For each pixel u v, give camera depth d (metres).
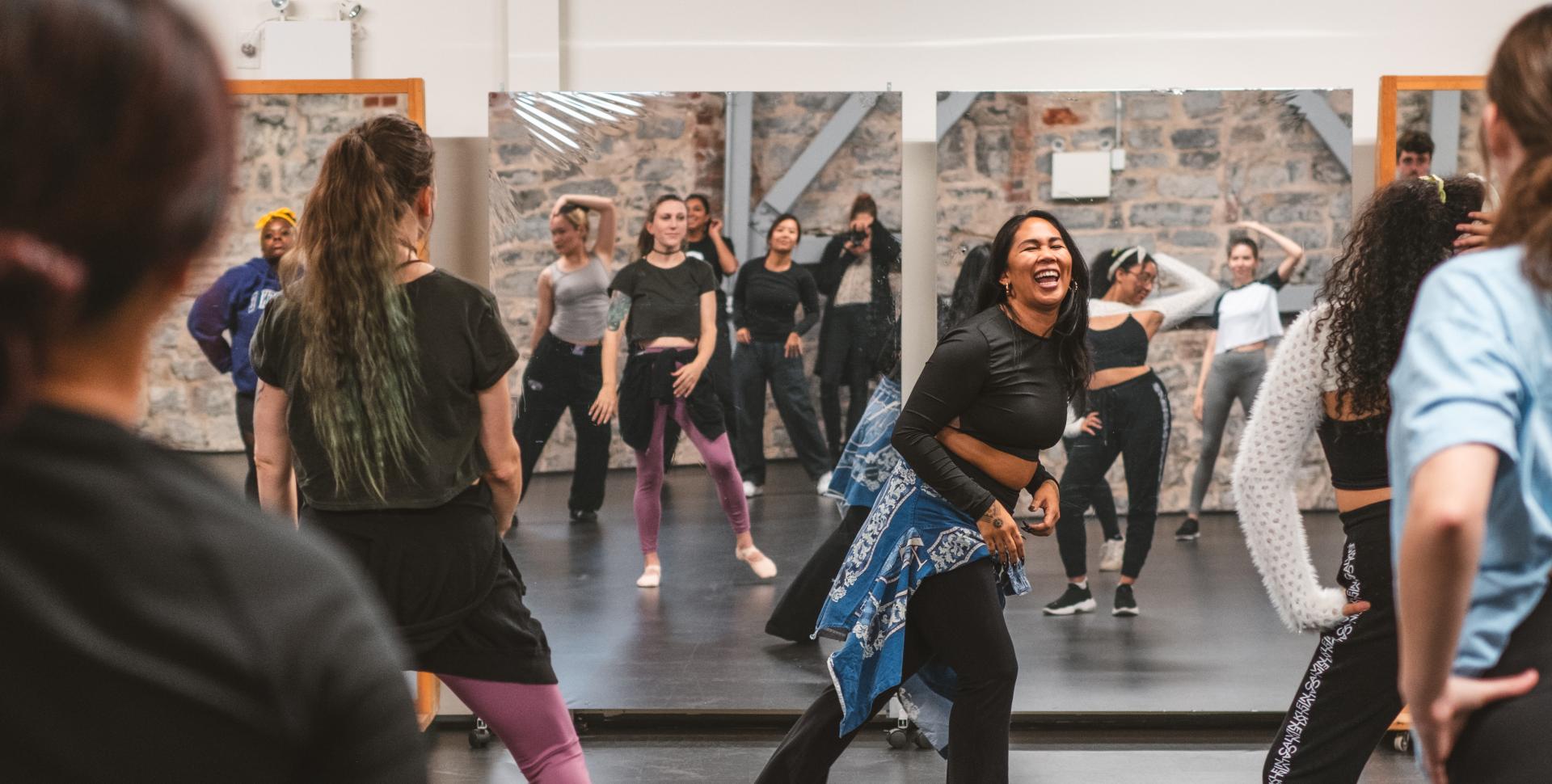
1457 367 1.19
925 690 3.09
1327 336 2.45
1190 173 3.89
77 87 0.63
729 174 3.89
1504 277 1.24
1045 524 2.88
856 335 3.90
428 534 2.44
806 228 3.89
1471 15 3.92
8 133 0.62
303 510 2.52
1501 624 1.27
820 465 3.92
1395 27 3.93
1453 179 2.41
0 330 0.64
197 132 0.68
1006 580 2.96
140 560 0.66
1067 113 3.89
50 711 0.64
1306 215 3.88
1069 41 3.95
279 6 3.97
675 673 3.96
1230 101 3.88
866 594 2.89
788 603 3.94
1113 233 3.90
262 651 0.68
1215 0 3.94
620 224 3.91
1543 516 1.23
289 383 2.45
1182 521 3.94
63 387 0.68
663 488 3.96
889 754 3.80
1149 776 3.57
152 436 0.73
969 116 3.89
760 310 3.90
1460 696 1.26
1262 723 4.02
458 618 2.47
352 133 2.44
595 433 3.96
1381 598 2.41
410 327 2.40
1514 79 1.27
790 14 3.96
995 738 2.73
